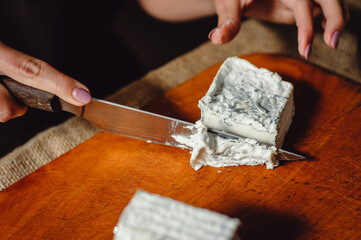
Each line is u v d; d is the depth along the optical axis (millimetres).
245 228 318
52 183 361
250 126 353
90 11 570
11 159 405
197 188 350
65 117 532
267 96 372
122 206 340
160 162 373
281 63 468
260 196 339
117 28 663
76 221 331
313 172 353
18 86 360
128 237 272
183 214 276
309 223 316
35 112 534
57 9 544
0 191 357
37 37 558
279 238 310
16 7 543
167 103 433
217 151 359
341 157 364
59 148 418
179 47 642
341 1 407
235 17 417
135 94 476
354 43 562
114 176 364
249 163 362
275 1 478
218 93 375
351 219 315
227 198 340
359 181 342
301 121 403
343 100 421
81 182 361
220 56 540
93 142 396
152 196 285
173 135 377
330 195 333
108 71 599
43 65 352
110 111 376
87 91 357
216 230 266
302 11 403
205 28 672
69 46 577
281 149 373
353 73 525
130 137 398
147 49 638
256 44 565
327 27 392
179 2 573
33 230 327
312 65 462
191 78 459
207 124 368
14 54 354
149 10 608
